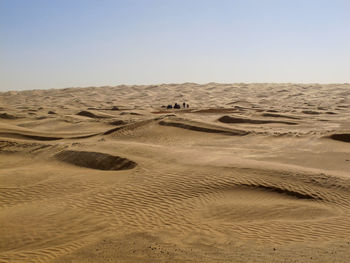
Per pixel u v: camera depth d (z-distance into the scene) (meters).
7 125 33.94
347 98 95.38
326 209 10.88
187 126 29.70
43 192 13.04
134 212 10.83
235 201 11.61
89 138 28.47
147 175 14.19
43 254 8.13
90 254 7.76
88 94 138.12
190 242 8.28
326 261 6.56
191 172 14.12
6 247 8.78
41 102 111.50
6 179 14.68
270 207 11.08
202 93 130.62
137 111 59.62
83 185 13.54
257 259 6.87
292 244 7.93
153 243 8.28
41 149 21.84
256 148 22.17
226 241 8.27
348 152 20.08
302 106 72.56
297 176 13.30
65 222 10.18
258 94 121.75
